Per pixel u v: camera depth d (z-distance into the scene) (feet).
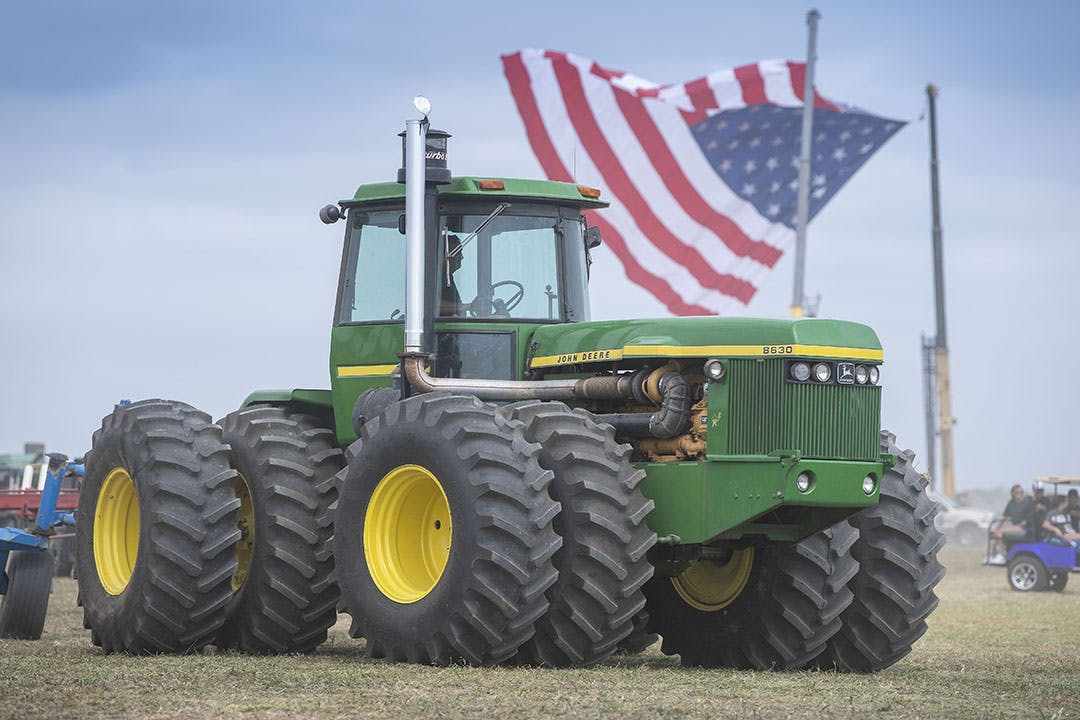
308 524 97.91
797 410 85.61
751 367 86.22
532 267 98.37
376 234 102.17
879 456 88.28
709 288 228.43
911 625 92.53
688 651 96.84
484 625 82.69
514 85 223.10
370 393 99.25
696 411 88.38
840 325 87.51
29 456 270.05
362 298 102.12
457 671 82.02
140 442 96.12
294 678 79.15
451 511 84.23
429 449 85.76
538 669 83.51
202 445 96.32
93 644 101.30
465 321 96.48
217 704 70.64
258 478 98.58
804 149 232.94
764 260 231.30
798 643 91.91
